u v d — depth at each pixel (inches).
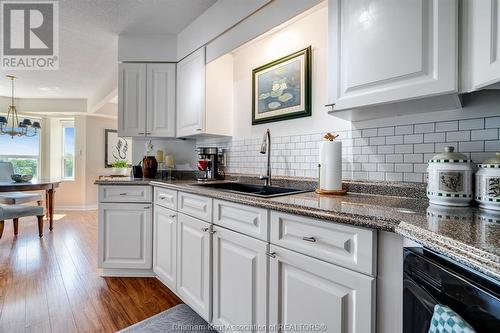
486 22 33.1
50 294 80.0
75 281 89.0
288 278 44.4
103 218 91.1
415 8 40.1
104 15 92.6
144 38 105.7
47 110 210.8
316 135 72.1
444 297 24.5
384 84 43.8
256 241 49.9
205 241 63.2
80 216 197.6
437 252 25.9
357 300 35.3
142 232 90.4
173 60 105.0
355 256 35.8
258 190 81.6
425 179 51.9
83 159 225.3
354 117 57.9
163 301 76.8
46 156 224.2
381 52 43.8
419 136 52.9
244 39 73.2
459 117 47.9
